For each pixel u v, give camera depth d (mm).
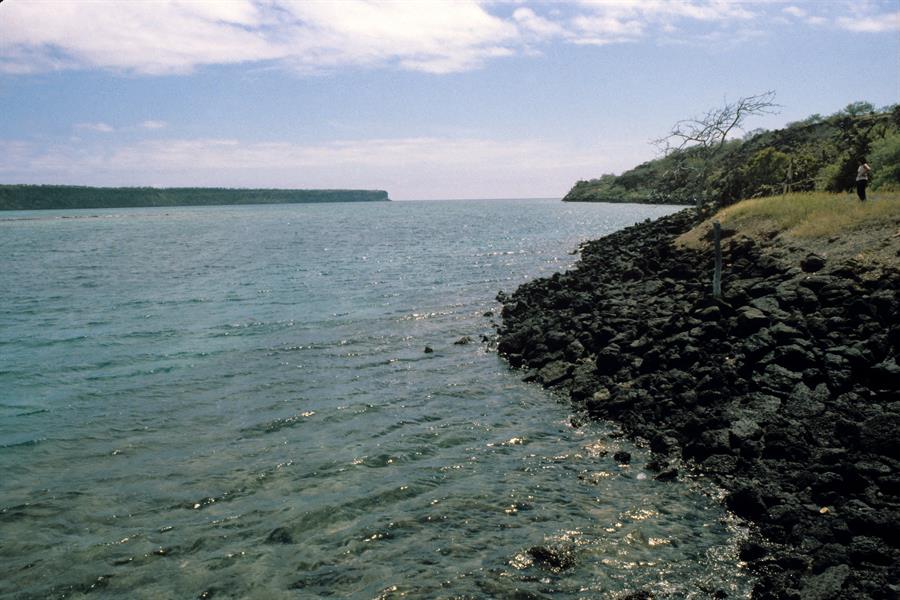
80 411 12539
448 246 51656
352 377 14578
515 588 6262
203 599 6355
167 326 21094
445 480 8961
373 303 24812
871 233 15461
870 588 5441
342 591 6371
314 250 51938
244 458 9992
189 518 8070
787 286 13609
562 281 24250
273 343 18172
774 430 8492
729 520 7316
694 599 5949
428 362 15844
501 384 13805
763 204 23828
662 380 11312
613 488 8430
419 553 7023
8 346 18625
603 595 6066
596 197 193750
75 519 8117
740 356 10961
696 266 20562
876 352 9680
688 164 33375
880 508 6594
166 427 11531
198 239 71062
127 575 6816
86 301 27266
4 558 7203
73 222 134750
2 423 11914
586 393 12211
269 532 7637
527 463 9445
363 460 9758
